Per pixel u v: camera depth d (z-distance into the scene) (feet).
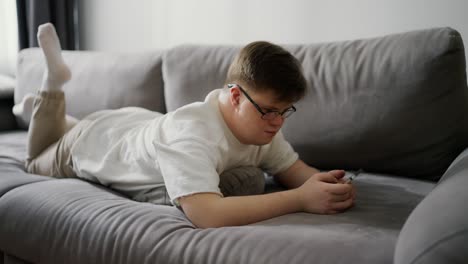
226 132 3.35
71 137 4.32
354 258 2.15
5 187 3.68
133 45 8.19
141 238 2.67
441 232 1.71
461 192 1.90
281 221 2.77
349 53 4.38
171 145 3.18
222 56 5.04
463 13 5.24
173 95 5.24
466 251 1.62
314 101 4.39
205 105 3.41
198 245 2.47
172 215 2.95
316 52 4.61
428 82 3.87
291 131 4.46
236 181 3.32
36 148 4.63
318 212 2.95
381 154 4.11
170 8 7.63
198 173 2.90
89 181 4.02
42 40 4.58
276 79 2.97
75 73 6.37
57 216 3.11
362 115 4.12
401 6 5.60
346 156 4.25
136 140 3.81
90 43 8.77
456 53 3.85
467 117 3.93
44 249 3.09
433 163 3.96
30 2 8.16
